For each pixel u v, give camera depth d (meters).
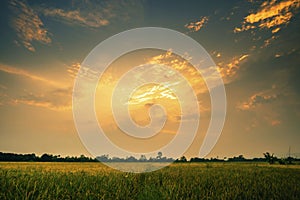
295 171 21.70
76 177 11.10
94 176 11.84
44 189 7.97
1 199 6.69
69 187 8.52
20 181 8.58
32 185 8.13
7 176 9.34
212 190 9.26
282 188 10.21
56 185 8.41
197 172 18.38
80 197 7.57
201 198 7.97
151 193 8.21
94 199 7.57
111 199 7.62
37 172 12.59
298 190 9.84
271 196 8.72
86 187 8.77
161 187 9.16
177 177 13.64
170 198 7.71
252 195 8.76
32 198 6.84
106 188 8.73
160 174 14.77
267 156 44.09
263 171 21.23
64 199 7.40
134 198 8.09
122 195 8.09
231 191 8.91
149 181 11.34
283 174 17.95
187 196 8.12
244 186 10.64
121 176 12.46
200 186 10.37
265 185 10.84
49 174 12.02
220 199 8.04
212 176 15.00
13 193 7.29
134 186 9.76
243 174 17.27
